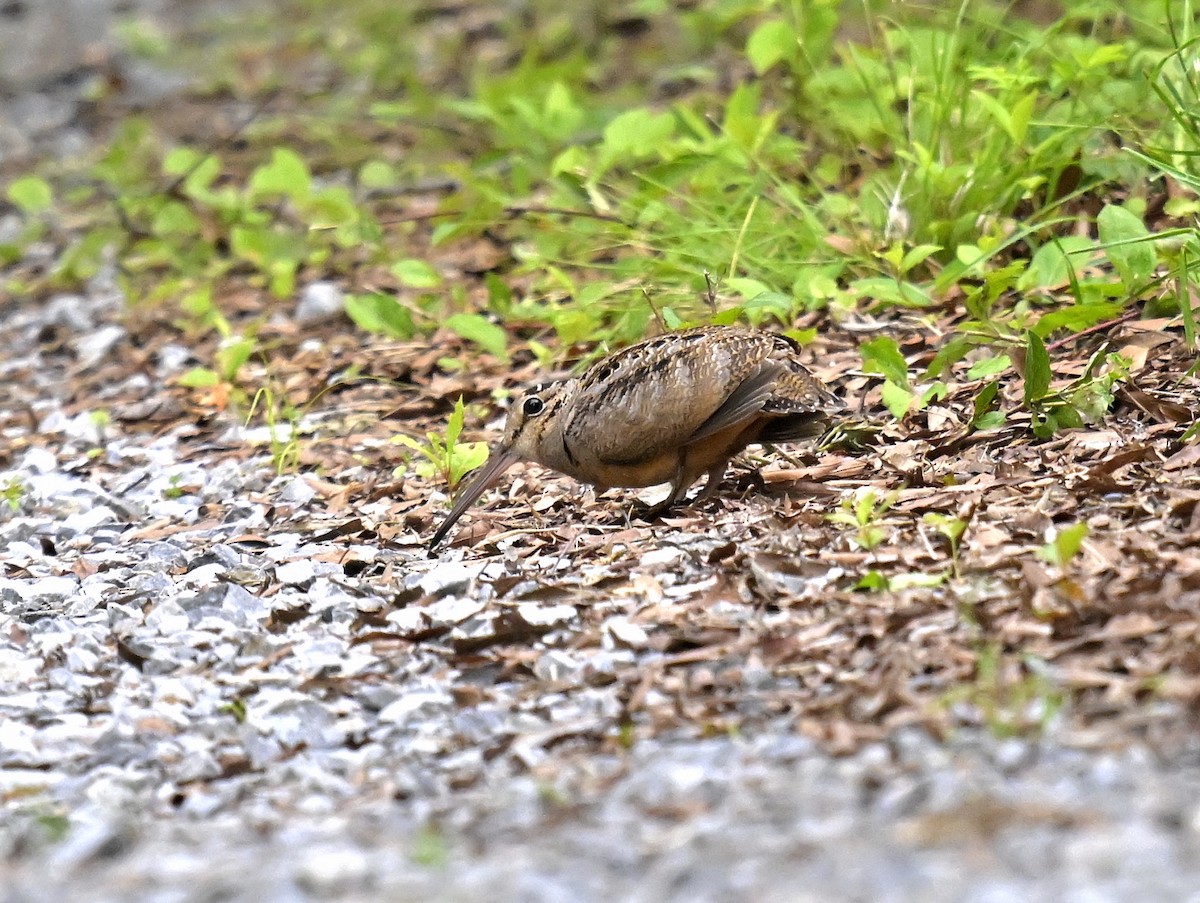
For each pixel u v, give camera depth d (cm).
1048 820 669
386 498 1260
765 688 852
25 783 857
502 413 1411
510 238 1828
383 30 2750
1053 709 756
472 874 673
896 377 1198
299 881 678
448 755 842
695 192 1666
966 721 773
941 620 882
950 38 1523
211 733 898
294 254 1817
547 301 1623
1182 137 1398
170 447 1469
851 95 1678
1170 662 800
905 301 1328
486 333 1425
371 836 737
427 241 1895
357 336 1666
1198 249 1252
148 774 858
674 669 883
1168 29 1472
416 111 2116
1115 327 1266
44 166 2512
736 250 1407
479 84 2192
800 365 1098
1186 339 1195
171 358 1691
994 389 1169
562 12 2603
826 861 656
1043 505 1018
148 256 1956
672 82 2192
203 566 1130
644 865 672
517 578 1020
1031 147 1490
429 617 991
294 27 2967
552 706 871
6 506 1341
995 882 628
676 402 1070
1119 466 1058
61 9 3359
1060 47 1609
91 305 1922
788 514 1068
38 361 1775
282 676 948
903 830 676
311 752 860
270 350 1675
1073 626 852
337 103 2488
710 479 1127
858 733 779
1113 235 1258
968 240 1444
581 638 932
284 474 1348
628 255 1636
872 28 1777
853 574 951
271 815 786
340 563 1116
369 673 941
